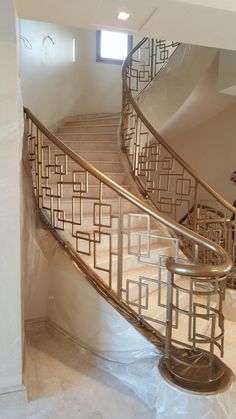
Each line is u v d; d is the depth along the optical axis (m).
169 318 1.85
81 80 5.66
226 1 1.76
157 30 2.07
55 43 4.91
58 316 2.60
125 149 4.04
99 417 1.80
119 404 1.90
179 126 4.67
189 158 5.32
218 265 1.70
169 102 4.13
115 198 3.43
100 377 2.14
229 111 4.94
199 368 1.77
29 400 1.90
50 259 2.65
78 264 2.45
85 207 3.18
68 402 1.90
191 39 2.19
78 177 3.47
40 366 2.23
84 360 2.32
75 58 5.50
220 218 3.70
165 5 1.72
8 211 1.79
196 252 1.98
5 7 1.61
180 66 3.96
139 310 2.12
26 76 4.28
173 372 1.74
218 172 5.12
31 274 2.65
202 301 2.97
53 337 2.60
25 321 2.65
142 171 3.82
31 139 3.02
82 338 2.38
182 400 1.61
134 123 4.01
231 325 2.82
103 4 1.74
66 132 4.87
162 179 5.20
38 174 2.84
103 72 5.89
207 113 4.58
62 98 5.22
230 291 2.94
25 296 2.63
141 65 5.76
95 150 4.16
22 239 2.29
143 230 3.19
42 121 4.68
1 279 1.82
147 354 2.00
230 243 3.27
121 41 5.93
